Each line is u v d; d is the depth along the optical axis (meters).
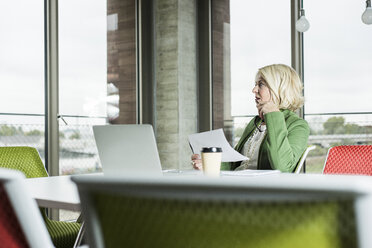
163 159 5.26
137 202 0.51
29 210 0.55
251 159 2.49
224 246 0.48
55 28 4.19
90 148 4.51
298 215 0.44
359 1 4.16
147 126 1.88
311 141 4.41
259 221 0.46
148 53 5.27
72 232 2.15
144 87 5.22
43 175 2.47
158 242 0.51
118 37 4.91
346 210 0.42
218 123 5.21
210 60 5.29
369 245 0.42
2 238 0.58
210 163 1.86
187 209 0.48
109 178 0.50
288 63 4.62
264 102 2.47
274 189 0.42
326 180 0.41
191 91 5.31
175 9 5.17
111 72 4.80
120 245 0.54
